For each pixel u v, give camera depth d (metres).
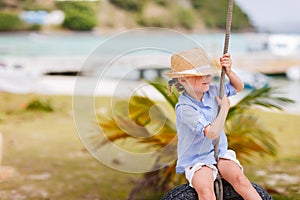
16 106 11.88
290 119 10.87
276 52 18.23
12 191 7.14
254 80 12.95
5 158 8.49
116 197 7.01
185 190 4.77
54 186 7.37
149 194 6.64
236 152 6.34
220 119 4.57
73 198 6.95
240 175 4.64
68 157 8.69
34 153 8.84
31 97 12.65
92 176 7.82
